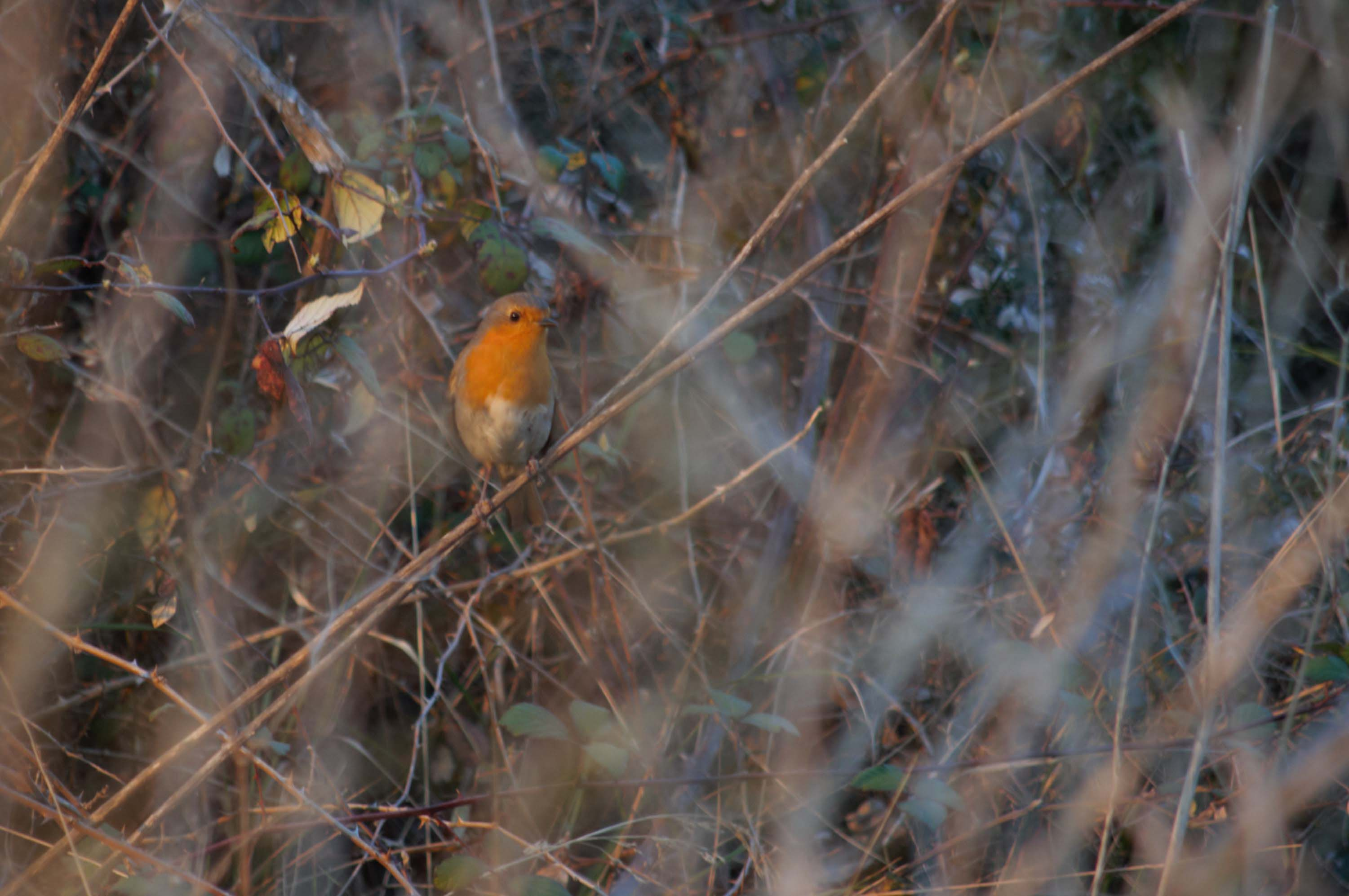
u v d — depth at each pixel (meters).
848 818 8.09
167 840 6.82
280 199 6.93
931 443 9.33
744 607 8.95
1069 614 7.95
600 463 9.09
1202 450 8.81
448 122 8.09
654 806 7.52
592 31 10.30
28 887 6.63
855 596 9.05
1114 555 7.98
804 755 7.82
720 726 8.04
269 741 6.70
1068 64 9.94
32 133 7.70
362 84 9.24
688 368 9.54
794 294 9.40
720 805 7.36
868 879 7.45
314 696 8.07
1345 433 8.78
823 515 8.74
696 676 8.52
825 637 8.47
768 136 10.51
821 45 10.66
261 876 7.19
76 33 8.45
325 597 8.93
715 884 7.46
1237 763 7.16
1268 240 9.96
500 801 7.51
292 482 8.84
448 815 7.91
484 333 8.02
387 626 8.77
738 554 9.42
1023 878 6.84
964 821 7.50
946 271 9.97
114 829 6.71
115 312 8.09
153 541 7.89
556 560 8.08
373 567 8.27
